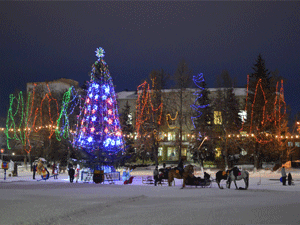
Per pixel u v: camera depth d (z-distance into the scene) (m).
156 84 57.50
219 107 57.09
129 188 22.09
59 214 10.56
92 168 38.16
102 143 38.41
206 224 9.42
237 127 59.53
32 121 63.75
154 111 57.69
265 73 58.69
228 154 62.91
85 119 39.41
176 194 18.31
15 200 14.16
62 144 63.31
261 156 59.47
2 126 69.88
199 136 58.81
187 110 57.88
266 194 19.14
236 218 10.38
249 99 59.19
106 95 39.09
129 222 9.71
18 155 71.12
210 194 18.62
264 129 54.56
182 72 56.12
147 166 68.38
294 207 13.02
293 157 68.12
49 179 38.84
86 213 11.25
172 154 79.38
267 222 9.76
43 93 66.88
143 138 58.53
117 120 40.44
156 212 11.55
